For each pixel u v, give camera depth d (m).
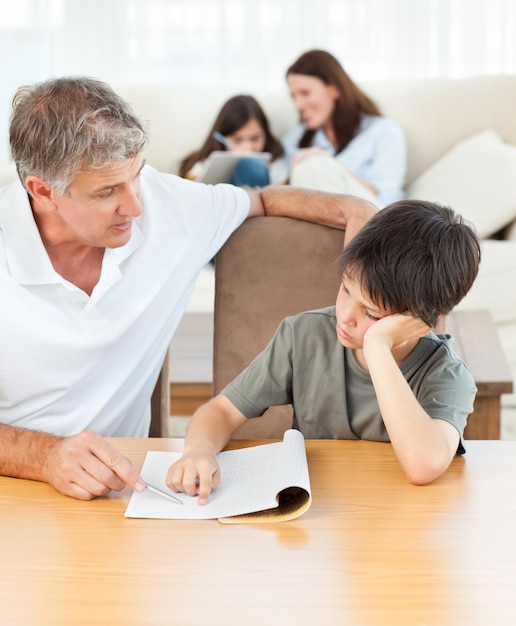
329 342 1.37
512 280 2.96
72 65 4.27
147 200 1.51
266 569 0.93
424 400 1.26
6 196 1.41
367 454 1.23
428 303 1.18
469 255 1.21
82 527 1.03
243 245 1.66
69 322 1.44
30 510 1.08
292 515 1.04
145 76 4.27
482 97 3.56
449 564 0.94
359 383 1.36
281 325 1.41
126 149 1.27
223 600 0.87
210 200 1.59
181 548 0.98
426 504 1.08
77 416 1.51
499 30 4.08
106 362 1.51
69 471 1.11
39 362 1.44
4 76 4.35
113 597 0.88
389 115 3.61
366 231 1.22
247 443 1.28
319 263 1.65
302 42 4.18
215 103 3.71
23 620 0.85
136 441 1.28
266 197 1.69
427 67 4.14
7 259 1.39
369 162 3.54
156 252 1.51
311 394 1.38
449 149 3.58
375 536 1.00
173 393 2.15
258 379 1.38
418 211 1.22
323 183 3.22
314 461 1.21
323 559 0.95
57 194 1.31
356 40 4.16
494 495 1.10
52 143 1.26
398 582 0.90
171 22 4.21
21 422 1.50
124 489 1.14
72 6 4.20
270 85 4.24
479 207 3.25
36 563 0.95
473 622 0.84
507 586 0.90
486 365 2.12
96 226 1.33
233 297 1.67
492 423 2.05
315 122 3.56
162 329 1.56
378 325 1.20
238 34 4.20
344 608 0.86
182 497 1.10
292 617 0.84
